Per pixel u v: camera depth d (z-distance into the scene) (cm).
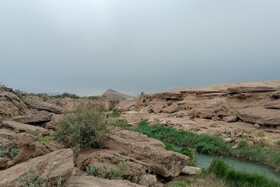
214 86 4178
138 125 2206
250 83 3806
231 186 600
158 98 4362
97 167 541
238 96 2638
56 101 3934
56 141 846
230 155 1281
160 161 610
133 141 798
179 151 1085
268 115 1744
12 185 305
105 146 834
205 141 1447
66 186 361
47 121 1234
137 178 536
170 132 1741
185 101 3550
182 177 657
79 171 535
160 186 552
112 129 912
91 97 5653
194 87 4750
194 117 2522
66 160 421
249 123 1942
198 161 1146
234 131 1617
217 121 2145
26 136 523
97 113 872
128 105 4331
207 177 649
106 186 391
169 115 2819
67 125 838
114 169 535
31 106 1567
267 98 2383
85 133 832
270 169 1040
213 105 2572
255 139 1433
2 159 465
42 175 344
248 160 1190
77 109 895
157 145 743
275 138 1438
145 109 3603
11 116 1208
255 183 614
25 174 340
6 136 628
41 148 521
